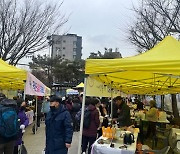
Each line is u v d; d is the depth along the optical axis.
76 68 47.56
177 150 7.27
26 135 13.30
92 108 7.79
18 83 12.30
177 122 10.85
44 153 6.21
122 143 5.76
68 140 5.53
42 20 16.78
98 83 8.95
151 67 4.84
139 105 16.42
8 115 5.71
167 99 20.25
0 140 5.70
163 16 14.12
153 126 11.95
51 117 5.66
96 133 7.74
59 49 60.88
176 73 4.75
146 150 6.04
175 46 5.66
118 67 5.07
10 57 16.34
